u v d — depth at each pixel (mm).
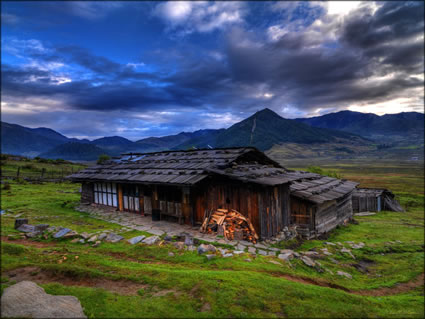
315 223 17906
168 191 16922
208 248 10641
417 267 13039
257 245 12477
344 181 28250
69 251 9992
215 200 15062
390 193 39719
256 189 13477
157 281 7066
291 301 6641
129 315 5371
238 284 7117
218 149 20031
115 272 7762
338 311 6469
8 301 5375
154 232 14094
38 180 39875
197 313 5629
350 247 15727
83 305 5582
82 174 24109
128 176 18875
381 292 9914
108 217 18219
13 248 9359
